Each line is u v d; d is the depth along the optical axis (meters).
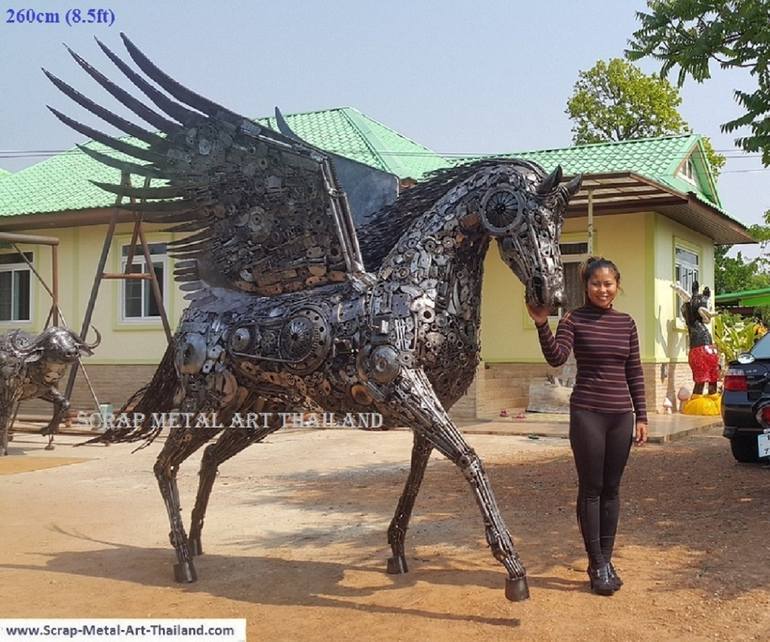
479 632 3.65
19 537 5.80
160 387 5.01
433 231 4.08
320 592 4.32
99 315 15.74
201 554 5.18
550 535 5.50
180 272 4.87
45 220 15.12
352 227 4.34
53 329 10.23
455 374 4.14
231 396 4.54
